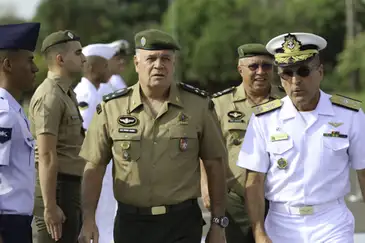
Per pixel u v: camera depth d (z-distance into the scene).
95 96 10.39
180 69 64.00
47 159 7.96
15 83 6.61
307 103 6.65
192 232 7.10
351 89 63.47
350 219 6.74
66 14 73.38
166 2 82.69
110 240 10.30
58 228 8.06
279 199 6.74
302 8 67.38
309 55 6.52
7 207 6.41
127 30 75.50
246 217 8.59
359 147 6.66
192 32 65.50
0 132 6.28
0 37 6.55
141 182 6.92
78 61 8.52
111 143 7.13
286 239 6.70
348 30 63.47
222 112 8.86
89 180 7.15
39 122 7.99
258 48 8.76
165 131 6.95
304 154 6.64
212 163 7.23
